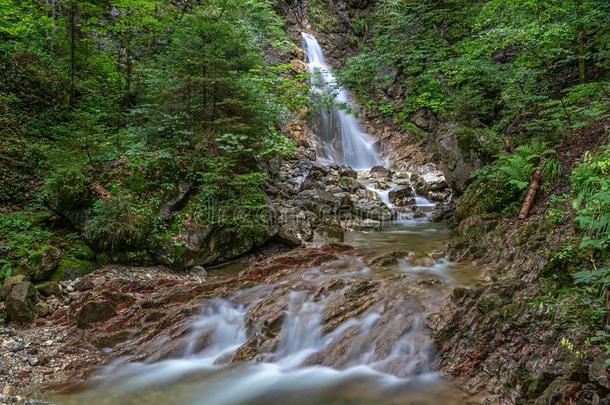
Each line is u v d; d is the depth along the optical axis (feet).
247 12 51.19
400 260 25.45
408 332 17.31
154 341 19.20
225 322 20.57
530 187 26.55
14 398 14.87
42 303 21.44
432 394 14.58
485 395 14.02
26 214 26.71
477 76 41.19
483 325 15.89
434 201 44.50
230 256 28.60
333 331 18.49
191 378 16.90
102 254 25.68
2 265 22.18
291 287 21.72
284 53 64.85
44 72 37.50
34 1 42.57
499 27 34.12
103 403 15.15
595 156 21.47
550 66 34.68
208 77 30.91
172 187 27.94
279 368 17.29
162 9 46.78
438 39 54.95
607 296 14.26
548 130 31.14
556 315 14.47
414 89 63.36
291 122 55.83
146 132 30.71
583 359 12.66
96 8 38.40
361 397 14.87
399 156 59.67
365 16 81.30
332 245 29.43
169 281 24.81
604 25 31.60
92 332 19.75
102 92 39.01
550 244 18.84
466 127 38.81
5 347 18.16
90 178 26.89
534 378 13.33
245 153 32.27
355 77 53.78
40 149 30.01
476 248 25.05
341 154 60.49
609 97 27.40
